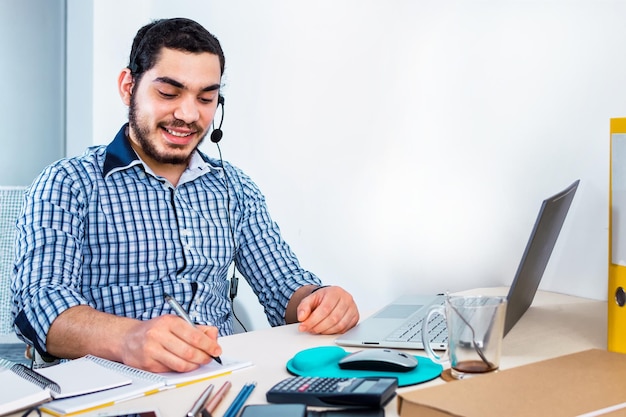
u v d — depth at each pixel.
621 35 1.48
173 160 1.58
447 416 0.75
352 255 2.04
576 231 1.61
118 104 2.99
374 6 1.92
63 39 3.86
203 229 1.65
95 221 1.53
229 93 2.36
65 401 0.87
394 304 1.54
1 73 3.81
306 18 2.09
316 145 2.10
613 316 1.08
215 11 2.41
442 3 1.77
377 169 1.95
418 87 1.84
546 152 1.63
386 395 0.86
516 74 1.66
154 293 1.55
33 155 3.89
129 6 2.88
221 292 1.70
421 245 1.87
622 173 1.05
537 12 1.62
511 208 1.70
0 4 3.77
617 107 1.50
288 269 1.70
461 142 1.77
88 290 1.52
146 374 0.99
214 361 1.07
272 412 0.80
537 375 0.90
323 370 1.02
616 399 0.81
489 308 0.94
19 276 1.37
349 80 2.00
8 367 1.05
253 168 2.30
